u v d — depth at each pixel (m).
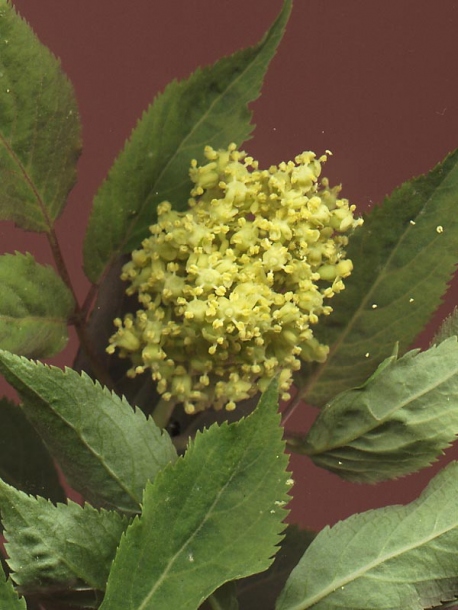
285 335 0.32
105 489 0.31
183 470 0.30
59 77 0.32
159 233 0.32
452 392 0.31
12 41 0.31
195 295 0.31
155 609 0.30
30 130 0.32
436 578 0.31
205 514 0.30
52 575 0.30
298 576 0.32
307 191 0.32
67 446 0.30
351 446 0.32
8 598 0.29
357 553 0.31
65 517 0.30
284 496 0.30
